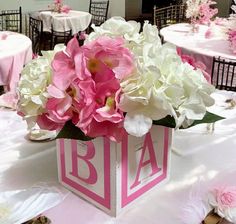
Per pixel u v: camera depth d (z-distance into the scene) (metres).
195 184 1.02
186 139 1.29
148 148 0.91
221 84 2.22
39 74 0.84
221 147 1.24
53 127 0.84
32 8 6.02
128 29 0.91
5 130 1.32
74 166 0.93
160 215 0.90
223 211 0.90
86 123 0.76
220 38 3.18
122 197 0.88
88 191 0.92
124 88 0.77
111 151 0.82
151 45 0.84
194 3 3.62
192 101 0.83
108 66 0.77
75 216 0.89
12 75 2.82
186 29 3.58
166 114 0.78
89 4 6.75
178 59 0.87
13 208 0.88
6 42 3.19
